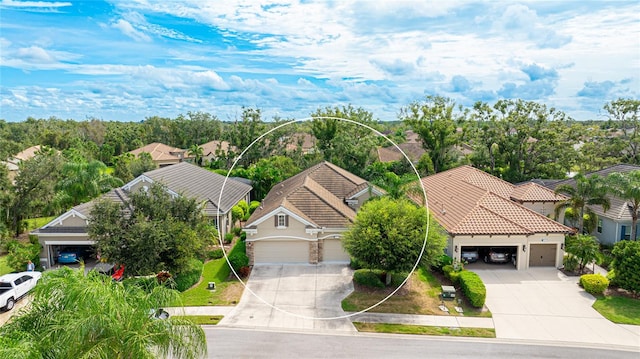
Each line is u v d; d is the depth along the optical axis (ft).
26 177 101.45
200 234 67.10
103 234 60.95
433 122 171.83
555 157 164.45
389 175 85.81
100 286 30.19
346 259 67.77
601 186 84.43
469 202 86.22
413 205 64.75
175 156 230.27
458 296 64.39
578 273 74.28
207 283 67.56
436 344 50.49
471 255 77.71
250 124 187.93
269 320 55.11
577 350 49.60
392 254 57.82
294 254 67.82
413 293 64.39
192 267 65.46
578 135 165.78
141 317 30.66
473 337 52.42
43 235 76.02
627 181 82.58
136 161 170.30
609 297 64.64
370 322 54.90
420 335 52.54
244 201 106.01
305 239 67.31
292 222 66.74
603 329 54.90
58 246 79.71
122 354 28.55
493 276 73.26
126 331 29.22
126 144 284.61
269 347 49.19
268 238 67.36
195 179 101.40
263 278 64.59
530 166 167.12
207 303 60.13
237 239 87.97
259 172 125.49
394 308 58.75
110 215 62.08
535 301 63.31
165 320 31.89
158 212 64.95
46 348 28.07
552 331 54.24
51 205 105.60
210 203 86.33
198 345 36.99
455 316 58.03
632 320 57.11
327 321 54.80
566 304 62.34
